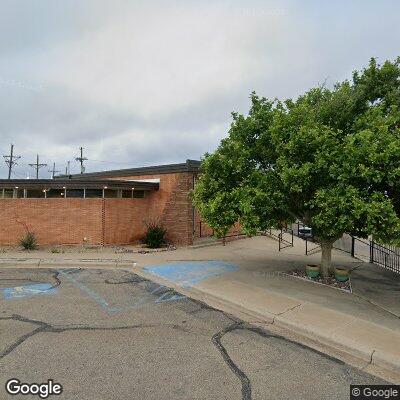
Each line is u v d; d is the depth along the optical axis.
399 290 10.67
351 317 8.15
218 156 11.43
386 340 6.88
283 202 10.59
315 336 7.18
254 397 5.00
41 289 10.16
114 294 9.86
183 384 5.28
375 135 8.95
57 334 6.96
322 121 10.84
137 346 6.54
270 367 5.91
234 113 12.05
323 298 9.62
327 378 5.62
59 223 17.50
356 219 9.01
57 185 17.25
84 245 17.55
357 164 8.88
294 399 4.99
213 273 12.34
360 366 6.07
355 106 11.33
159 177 19.58
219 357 6.20
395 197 9.48
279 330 7.59
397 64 11.51
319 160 9.24
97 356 6.09
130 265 13.69
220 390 5.14
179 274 12.15
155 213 19.66
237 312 8.69
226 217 10.60
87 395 4.91
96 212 17.77
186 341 6.84
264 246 18.75
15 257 14.50
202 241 19.11
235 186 11.45
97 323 7.62
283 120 10.39
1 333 6.94
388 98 10.97
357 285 11.20
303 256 16.14
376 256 16.67
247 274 12.23
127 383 5.25
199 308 8.88
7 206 17.20
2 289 10.10
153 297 9.71
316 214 10.58
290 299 9.45
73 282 11.08
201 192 11.48
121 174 22.62
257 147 11.62
